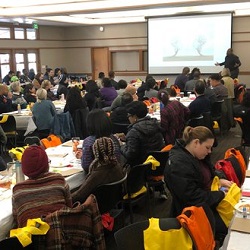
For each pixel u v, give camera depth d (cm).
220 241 217
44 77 1109
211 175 244
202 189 228
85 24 1386
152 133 339
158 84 926
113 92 696
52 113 549
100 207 243
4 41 1217
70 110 525
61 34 1477
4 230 201
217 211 219
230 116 674
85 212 187
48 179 206
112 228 259
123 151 335
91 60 1466
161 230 147
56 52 1459
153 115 538
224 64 1057
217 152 572
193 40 1228
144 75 1374
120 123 487
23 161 205
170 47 1263
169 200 387
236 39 1205
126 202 296
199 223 156
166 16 1239
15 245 159
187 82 807
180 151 230
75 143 358
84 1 771
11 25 1233
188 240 148
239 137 668
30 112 631
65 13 873
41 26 1373
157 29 1267
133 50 1381
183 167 222
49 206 196
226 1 742
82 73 1492
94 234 191
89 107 664
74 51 1488
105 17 1262
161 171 323
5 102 659
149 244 147
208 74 1229
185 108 483
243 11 1151
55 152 340
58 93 867
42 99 549
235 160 275
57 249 174
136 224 152
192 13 1196
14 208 199
